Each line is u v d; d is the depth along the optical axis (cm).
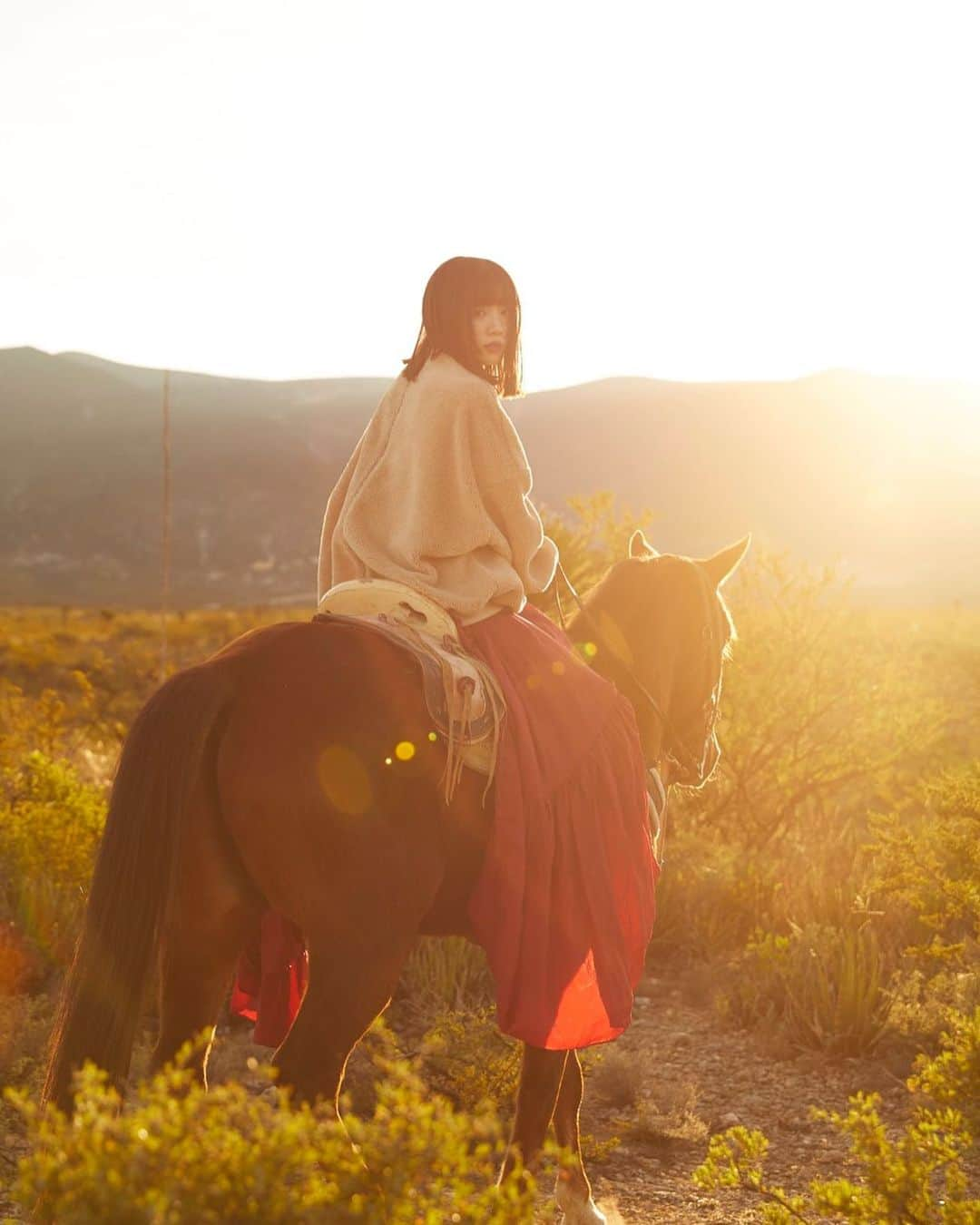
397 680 375
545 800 389
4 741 1152
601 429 18950
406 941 359
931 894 778
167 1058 360
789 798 1123
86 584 17212
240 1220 232
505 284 430
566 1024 386
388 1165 249
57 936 705
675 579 504
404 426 416
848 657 1109
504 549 415
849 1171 531
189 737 341
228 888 360
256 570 17838
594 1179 517
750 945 764
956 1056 406
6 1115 500
